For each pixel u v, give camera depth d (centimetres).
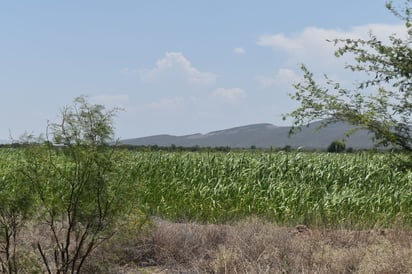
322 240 910
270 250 804
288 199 1353
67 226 607
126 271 770
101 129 589
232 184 1453
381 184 1510
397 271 714
